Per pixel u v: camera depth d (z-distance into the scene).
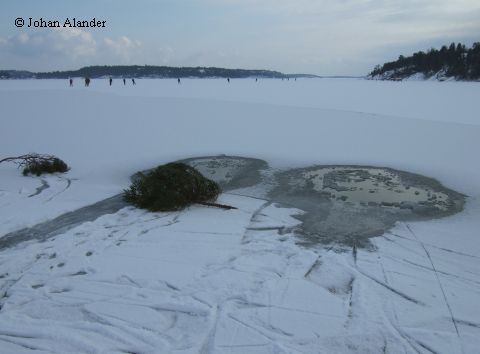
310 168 9.40
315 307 3.97
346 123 15.44
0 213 6.55
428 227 5.92
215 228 5.93
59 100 24.11
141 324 3.76
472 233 5.68
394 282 4.41
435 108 20.38
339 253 5.12
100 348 3.41
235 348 3.42
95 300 4.15
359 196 7.37
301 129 14.37
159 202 6.65
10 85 46.03
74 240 5.57
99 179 8.88
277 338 3.54
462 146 11.19
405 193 7.50
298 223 6.13
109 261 4.97
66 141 12.99
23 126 15.60
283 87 45.31
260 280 4.46
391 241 5.47
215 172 9.20
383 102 24.20
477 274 4.60
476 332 3.61
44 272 4.75
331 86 48.88
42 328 3.67
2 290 4.41
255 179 8.60
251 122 16.03
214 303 4.05
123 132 14.34
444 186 7.89
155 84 51.22
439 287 4.32
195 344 3.46
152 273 4.66
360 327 3.66
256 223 6.16
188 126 15.35
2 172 9.38
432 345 3.44
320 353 3.35
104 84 49.09
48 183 8.48
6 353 3.37
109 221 6.25
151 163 10.18
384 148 11.21
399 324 3.70
